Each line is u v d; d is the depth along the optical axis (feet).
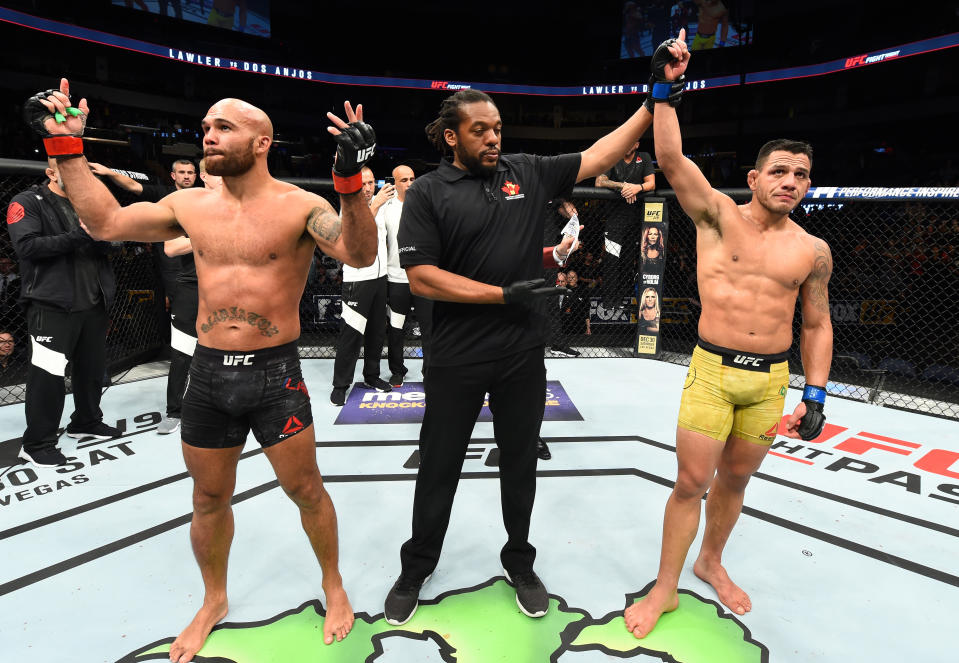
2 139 37.65
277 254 5.07
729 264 5.71
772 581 6.94
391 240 14.06
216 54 51.29
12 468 9.82
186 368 11.67
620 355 18.80
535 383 5.96
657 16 51.80
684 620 6.26
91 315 10.46
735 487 6.35
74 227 9.84
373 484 9.37
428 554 6.24
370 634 6.04
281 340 5.28
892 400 14.30
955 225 19.42
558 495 9.02
